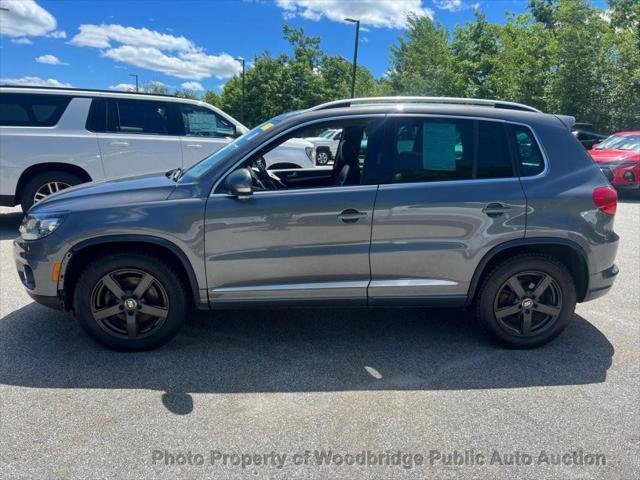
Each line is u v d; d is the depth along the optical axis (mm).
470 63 27422
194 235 3445
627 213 10055
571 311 3768
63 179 7117
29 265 3486
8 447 2598
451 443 2705
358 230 3520
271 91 37312
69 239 3389
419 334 4102
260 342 3900
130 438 2693
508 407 3049
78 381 3260
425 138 3615
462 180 3596
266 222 3471
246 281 3559
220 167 3555
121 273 3523
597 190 3658
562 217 3598
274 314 4469
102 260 3457
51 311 4383
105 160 7258
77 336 3910
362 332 4125
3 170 6848
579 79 20359
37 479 2375
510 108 3842
